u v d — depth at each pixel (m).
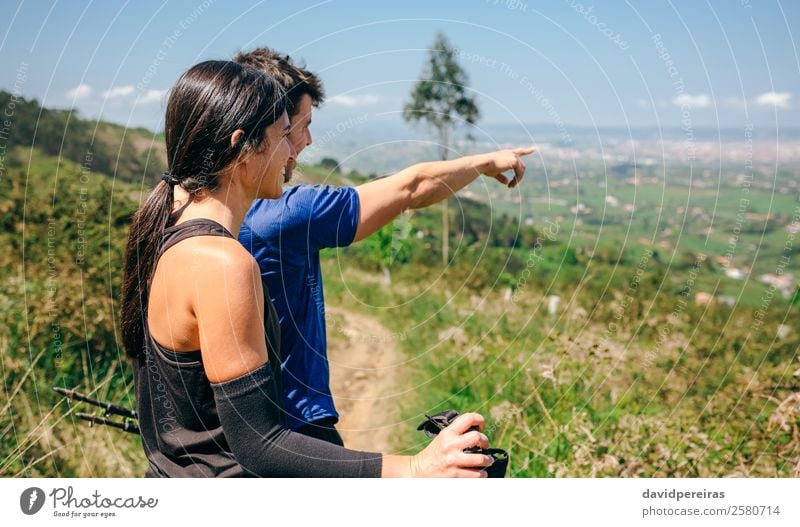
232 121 1.69
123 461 3.34
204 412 1.68
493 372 4.31
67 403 3.48
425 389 4.46
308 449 1.63
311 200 2.28
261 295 1.63
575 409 3.61
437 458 1.70
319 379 2.22
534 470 3.29
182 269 1.60
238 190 1.74
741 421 3.44
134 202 4.46
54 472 3.16
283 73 2.52
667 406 3.70
